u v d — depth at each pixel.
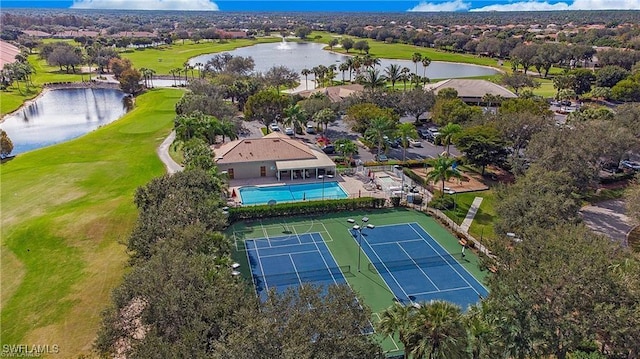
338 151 77.19
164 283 27.38
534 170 48.78
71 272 42.50
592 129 58.72
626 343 25.78
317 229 52.59
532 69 198.00
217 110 91.81
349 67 157.50
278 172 67.62
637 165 70.62
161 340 24.20
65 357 32.25
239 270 43.50
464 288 41.00
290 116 87.31
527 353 26.17
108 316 28.17
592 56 193.38
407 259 45.97
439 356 23.97
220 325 24.91
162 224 36.59
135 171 70.62
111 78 182.25
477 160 66.88
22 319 36.25
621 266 28.92
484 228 52.50
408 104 97.81
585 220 53.91
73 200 59.72
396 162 74.00
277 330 22.80
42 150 84.31
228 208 53.84
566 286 26.64
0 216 55.00
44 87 161.50
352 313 24.50
